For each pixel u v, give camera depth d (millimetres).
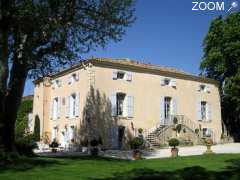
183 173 13992
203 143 35906
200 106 37469
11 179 12078
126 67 32781
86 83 31172
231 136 41281
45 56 19719
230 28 37719
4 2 16250
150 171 14641
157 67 35719
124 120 32094
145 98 33656
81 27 19734
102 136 30641
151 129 33531
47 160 17281
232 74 38875
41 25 17250
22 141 19359
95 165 16328
